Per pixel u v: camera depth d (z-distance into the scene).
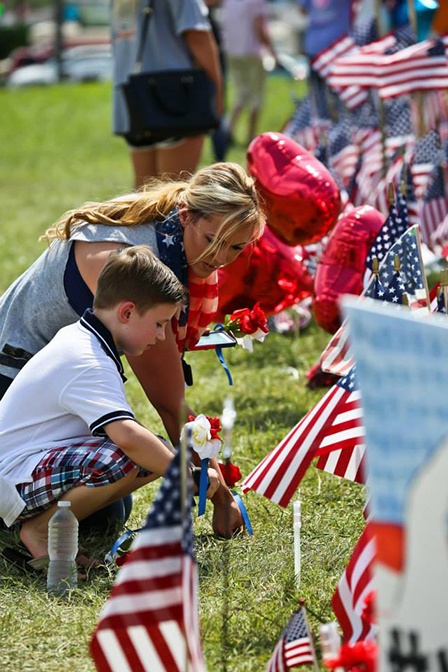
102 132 53.53
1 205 33.72
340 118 21.62
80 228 10.87
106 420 9.59
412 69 18.08
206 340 11.67
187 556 6.50
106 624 6.52
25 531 10.23
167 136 18.98
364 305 5.69
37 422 10.12
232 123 40.91
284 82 62.62
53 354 9.99
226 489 10.46
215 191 10.31
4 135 54.75
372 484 5.70
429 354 5.69
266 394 15.49
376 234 13.54
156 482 12.41
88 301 10.76
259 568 9.83
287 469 9.31
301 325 18.25
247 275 14.19
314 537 10.54
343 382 9.29
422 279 10.13
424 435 5.66
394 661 5.82
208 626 8.77
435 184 19.33
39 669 8.27
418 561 5.70
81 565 10.10
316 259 15.56
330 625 7.08
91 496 9.94
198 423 9.48
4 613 9.18
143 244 10.59
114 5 19.64
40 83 88.12
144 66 19.50
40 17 146.25
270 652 8.39
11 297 11.19
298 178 13.97
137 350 9.93
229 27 38.88
